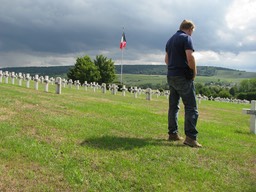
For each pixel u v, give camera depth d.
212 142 3.75
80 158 2.68
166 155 2.97
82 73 38.53
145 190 2.28
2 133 3.07
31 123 3.61
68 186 2.23
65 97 7.72
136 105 8.92
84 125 3.83
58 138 3.15
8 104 4.71
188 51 3.21
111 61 41.06
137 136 3.62
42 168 2.43
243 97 49.38
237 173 2.75
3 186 2.12
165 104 11.29
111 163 2.63
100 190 2.23
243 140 4.26
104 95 13.17
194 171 2.66
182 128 4.46
